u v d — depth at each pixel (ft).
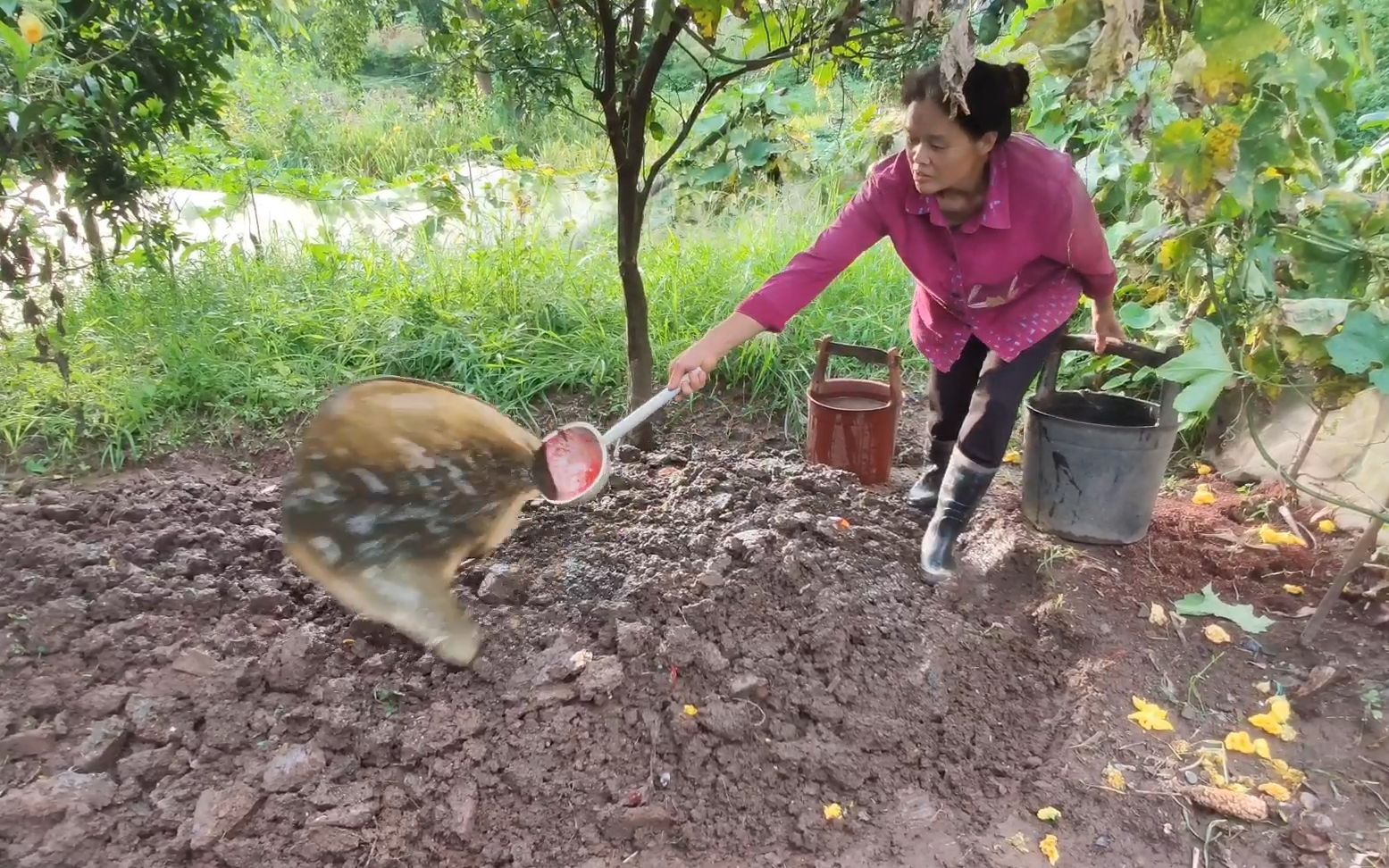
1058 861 5.99
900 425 12.42
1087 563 8.86
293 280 14.60
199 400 12.12
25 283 10.53
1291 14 7.77
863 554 8.52
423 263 15.29
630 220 9.30
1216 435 11.25
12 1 7.53
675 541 8.29
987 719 7.15
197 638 7.03
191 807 5.89
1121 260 11.18
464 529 7.23
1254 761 6.79
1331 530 9.56
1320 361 7.61
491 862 5.86
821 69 8.25
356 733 6.37
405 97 31.14
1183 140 7.02
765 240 15.80
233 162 19.34
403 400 6.78
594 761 6.39
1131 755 6.82
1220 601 8.50
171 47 11.01
